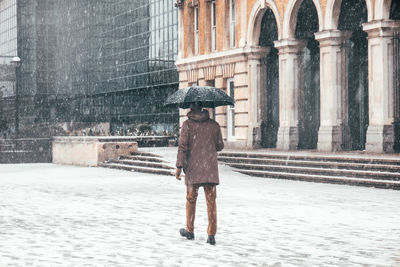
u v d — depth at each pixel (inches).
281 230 420.5
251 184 780.0
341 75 1018.1
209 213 372.5
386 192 674.2
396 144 905.5
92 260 323.0
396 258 326.0
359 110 1053.8
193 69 1413.6
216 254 339.6
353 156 817.5
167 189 749.3
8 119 2529.5
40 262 318.0
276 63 1229.1
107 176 988.6
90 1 2753.4
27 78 3454.7
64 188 771.4
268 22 1210.0
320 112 1098.7
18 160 1528.1
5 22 3814.0
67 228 435.8
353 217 482.3
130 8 2326.5
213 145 383.6
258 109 1224.8
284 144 1122.0
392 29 902.4
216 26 1331.2
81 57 2896.2
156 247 361.7
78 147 1348.4
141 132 1715.1
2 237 398.0
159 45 2084.2
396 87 906.7
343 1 999.6
